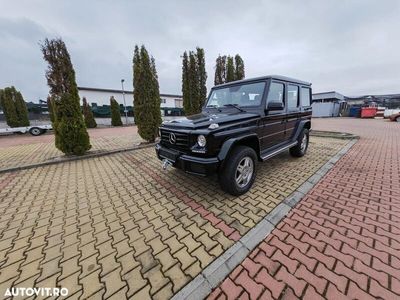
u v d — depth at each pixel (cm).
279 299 154
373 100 3791
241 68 1034
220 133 286
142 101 812
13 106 1627
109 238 236
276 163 499
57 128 612
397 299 150
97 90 2853
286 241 218
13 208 315
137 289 167
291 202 299
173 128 329
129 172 476
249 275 176
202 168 281
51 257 208
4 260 205
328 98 3284
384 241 214
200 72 891
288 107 440
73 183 416
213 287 166
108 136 1219
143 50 783
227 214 277
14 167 512
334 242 214
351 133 1028
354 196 317
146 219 274
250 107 368
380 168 450
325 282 167
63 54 589
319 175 408
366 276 171
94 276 182
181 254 205
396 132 1070
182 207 302
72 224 268
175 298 157
